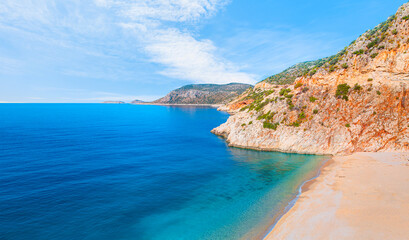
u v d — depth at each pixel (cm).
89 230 1917
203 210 2269
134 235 1856
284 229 1753
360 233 1587
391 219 1728
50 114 18912
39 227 1947
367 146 4000
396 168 2967
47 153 4778
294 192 2581
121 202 2456
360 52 4759
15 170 3547
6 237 1792
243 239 1733
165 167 3816
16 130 8412
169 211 2259
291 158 4225
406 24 4281
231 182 3061
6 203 2381
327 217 1850
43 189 2789
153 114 19875
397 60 4162
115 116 17412
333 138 4331
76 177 3256
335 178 2828
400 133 3859
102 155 4678
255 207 2270
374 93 4253
